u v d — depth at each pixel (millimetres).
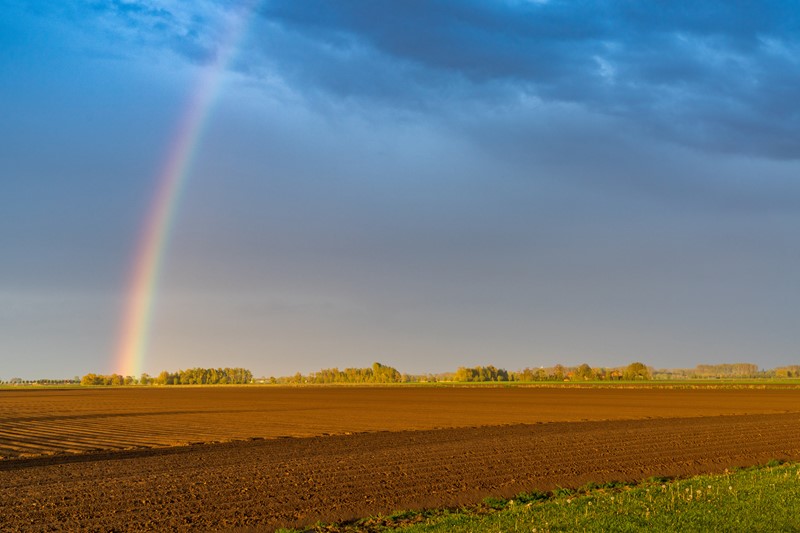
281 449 34844
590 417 60875
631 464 27406
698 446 34375
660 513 15461
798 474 20906
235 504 19141
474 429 47594
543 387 184750
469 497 20109
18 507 18984
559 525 14578
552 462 28062
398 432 45531
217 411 77000
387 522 16828
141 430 49344
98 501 19766
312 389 197375
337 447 35469
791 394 119250
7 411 79438
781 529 13867
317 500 19672
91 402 107500
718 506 16156
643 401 95562
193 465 28281
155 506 18938
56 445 38531
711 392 132125
